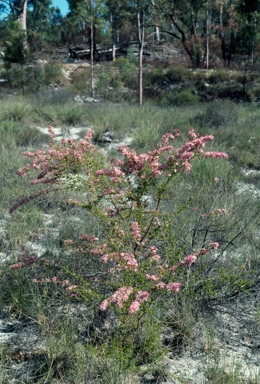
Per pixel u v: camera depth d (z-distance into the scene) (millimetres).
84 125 12742
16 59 24406
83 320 3711
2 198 6141
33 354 3381
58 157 3854
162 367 3254
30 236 5215
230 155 9547
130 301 3266
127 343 3320
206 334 3590
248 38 27578
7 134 9930
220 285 3980
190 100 20344
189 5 33406
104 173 3668
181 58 34375
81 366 3080
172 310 3801
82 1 24234
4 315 3867
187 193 6129
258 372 3271
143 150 9602
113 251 3688
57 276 4145
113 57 35094
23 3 32469
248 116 14133
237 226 5152
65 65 31062
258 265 4516
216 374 3123
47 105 16766
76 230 5035
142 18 23203
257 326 3789
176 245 4289
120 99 23109
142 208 3783
